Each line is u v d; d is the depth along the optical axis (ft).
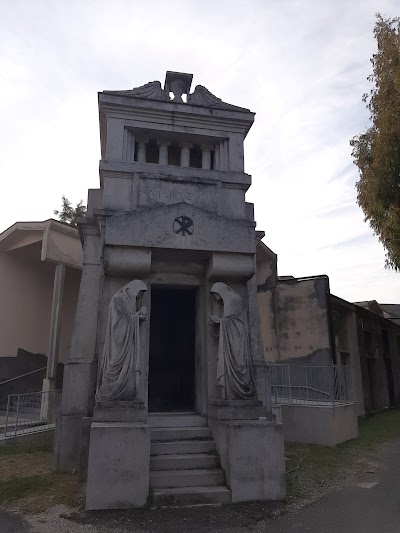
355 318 65.05
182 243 25.11
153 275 27.71
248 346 24.98
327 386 43.19
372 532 17.52
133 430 20.36
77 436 27.07
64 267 48.78
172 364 34.50
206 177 30.14
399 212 33.76
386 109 35.58
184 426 25.66
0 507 20.30
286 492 22.67
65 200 78.79
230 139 32.45
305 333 55.06
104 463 19.85
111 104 30.45
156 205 28.32
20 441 34.91
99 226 28.60
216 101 33.42
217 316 25.55
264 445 21.49
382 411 70.03
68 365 28.17
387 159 34.96
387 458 33.01
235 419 23.24
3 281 52.80
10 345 52.13
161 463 22.43
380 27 38.40
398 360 86.38
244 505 20.34
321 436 38.70
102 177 29.86
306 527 18.06
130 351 23.12
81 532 17.38
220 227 25.91
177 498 20.36
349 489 23.91
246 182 30.81
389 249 35.86
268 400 27.96
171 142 32.78
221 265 25.71
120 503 19.63
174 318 35.19
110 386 22.39
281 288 58.44
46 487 23.09
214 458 22.93
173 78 34.45
